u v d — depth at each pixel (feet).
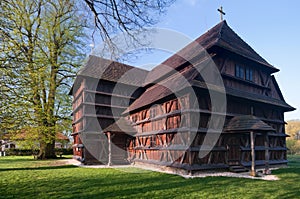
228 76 43.93
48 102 47.78
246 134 44.01
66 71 62.54
